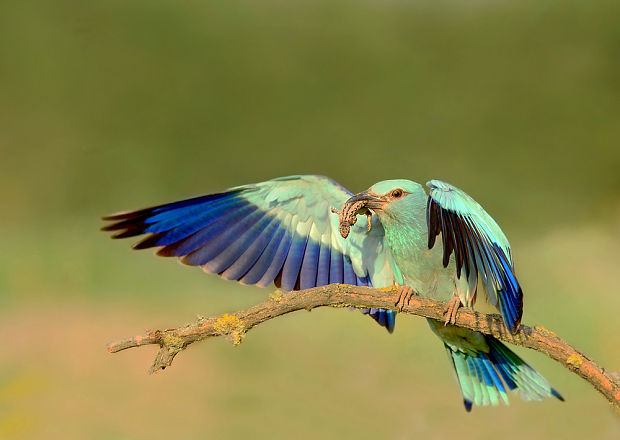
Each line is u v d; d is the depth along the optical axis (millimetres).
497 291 5527
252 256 5645
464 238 5531
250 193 5648
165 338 5492
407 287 5586
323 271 5672
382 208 5637
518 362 5664
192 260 5617
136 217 5594
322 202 5660
